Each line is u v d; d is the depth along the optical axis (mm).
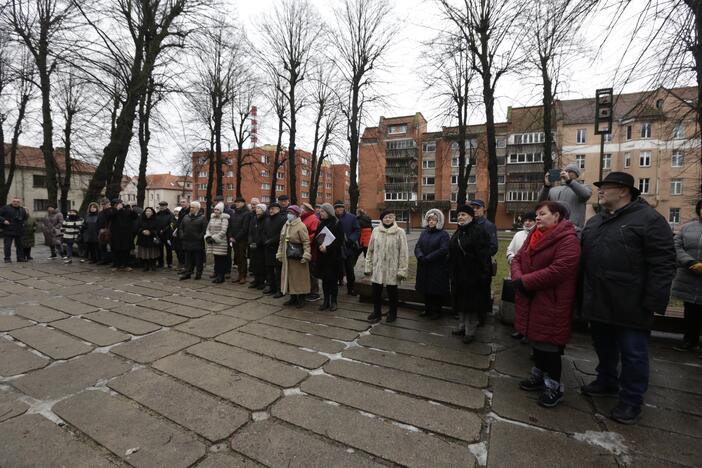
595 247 2539
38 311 4902
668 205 30484
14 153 21469
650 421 2396
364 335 4105
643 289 2346
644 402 2666
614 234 2447
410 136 43188
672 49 3439
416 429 2275
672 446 2119
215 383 2865
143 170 16422
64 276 7504
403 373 3102
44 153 12883
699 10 3068
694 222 3701
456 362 3350
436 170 41656
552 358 2555
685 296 3664
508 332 4281
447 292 4504
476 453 2039
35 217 33156
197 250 7312
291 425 2297
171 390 2740
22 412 2410
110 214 8141
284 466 1905
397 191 43656
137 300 5578
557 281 2494
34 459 1935
